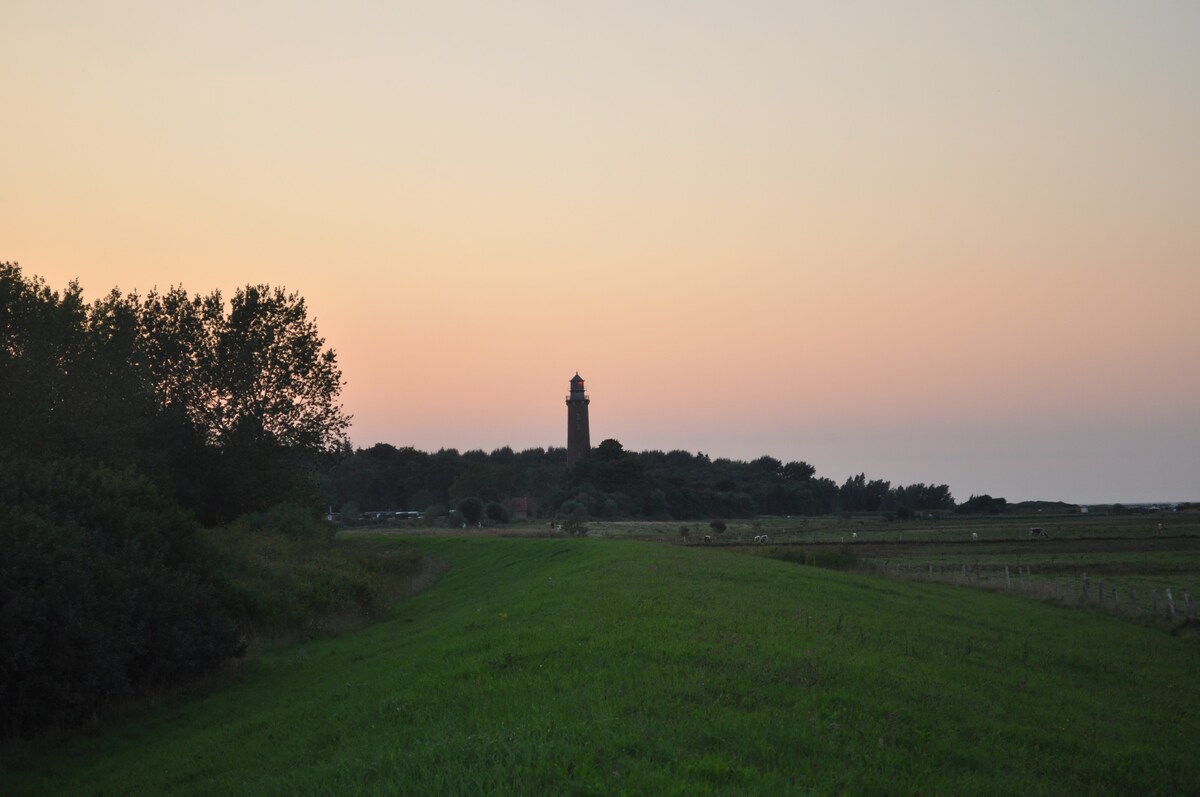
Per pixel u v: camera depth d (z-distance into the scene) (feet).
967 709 47.98
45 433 139.23
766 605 76.43
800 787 29.99
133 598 71.31
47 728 63.41
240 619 95.40
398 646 79.77
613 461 539.70
